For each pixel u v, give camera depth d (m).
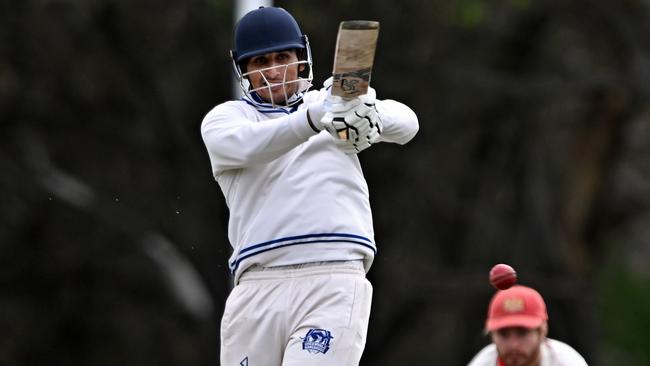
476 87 67.56
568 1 68.88
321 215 17.97
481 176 75.50
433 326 89.94
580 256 77.88
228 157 18.00
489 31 70.81
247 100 18.77
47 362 81.19
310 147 18.27
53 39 66.69
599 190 76.94
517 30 70.81
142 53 67.06
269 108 18.61
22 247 76.81
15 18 65.81
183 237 71.69
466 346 83.31
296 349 17.72
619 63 70.44
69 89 68.88
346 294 17.78
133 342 82.62
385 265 72.50
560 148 80.88
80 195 69.62
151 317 82.25
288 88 18.64
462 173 75.19
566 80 67.44
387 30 65.81
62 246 77.12
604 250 84.06
